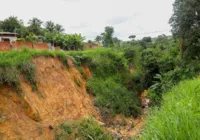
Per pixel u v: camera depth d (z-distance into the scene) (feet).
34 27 193.47
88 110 55.47
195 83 21.84
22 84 39.29
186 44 68.69
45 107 41.57
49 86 46.93
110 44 142.00
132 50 96.12
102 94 66.85
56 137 37.70
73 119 46.06
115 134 50.16
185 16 66.69
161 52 81.20
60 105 46.39
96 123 47.09
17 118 34.30
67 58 62.08
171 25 71.56
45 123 38.63
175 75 50.31
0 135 30.60
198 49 67.05
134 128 55.31
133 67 94.02
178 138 9.48
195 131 9.46
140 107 73.87
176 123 10.32
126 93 76.23
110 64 83.46
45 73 48.47
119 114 64.34
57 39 124.88
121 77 84.43
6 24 182.39
